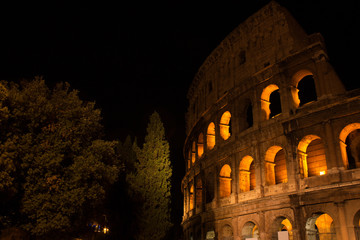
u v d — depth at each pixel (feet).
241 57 179.83
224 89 185.37
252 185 155.74
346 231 107.96
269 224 131.54
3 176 96.22
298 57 141.49
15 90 118.21
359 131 136.46
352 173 113.39
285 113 139.23
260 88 155.63
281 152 146.51
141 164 186.70
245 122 163.43
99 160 126.82
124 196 187.32
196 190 201.26
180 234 268.41
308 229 120.88
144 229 170.91
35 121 116.06
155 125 197.06
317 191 117.70
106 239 191.01
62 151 117.60
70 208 111.65
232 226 150.30
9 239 111.14
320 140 133.28
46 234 115.14
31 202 106.32
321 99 129.08
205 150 191.93
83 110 132.05
